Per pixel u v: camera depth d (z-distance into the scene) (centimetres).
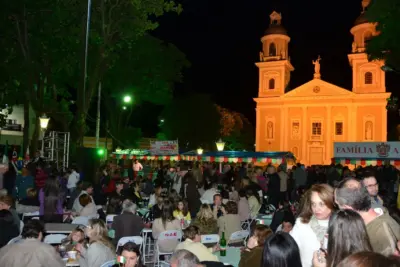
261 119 5609
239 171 2106
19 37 2202
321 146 5278
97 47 2398
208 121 5531
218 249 776
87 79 2461
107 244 616
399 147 2042
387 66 2323
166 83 4638
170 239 877
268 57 5706
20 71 2320
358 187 386
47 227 904
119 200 1190
